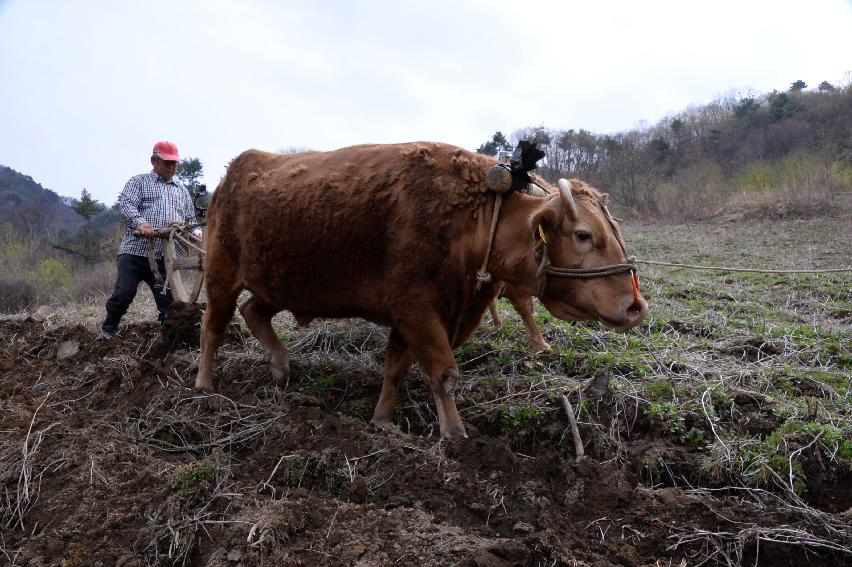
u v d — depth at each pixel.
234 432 5.10
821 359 6.55
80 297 16.47
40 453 4.66
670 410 5.08
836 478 4.43
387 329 7.00
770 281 10.63
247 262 5.47
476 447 4.46
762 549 3.72
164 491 4.12
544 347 6.57
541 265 4.34
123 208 7.12
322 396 5.71
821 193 22.95
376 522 3.79
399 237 4.65
